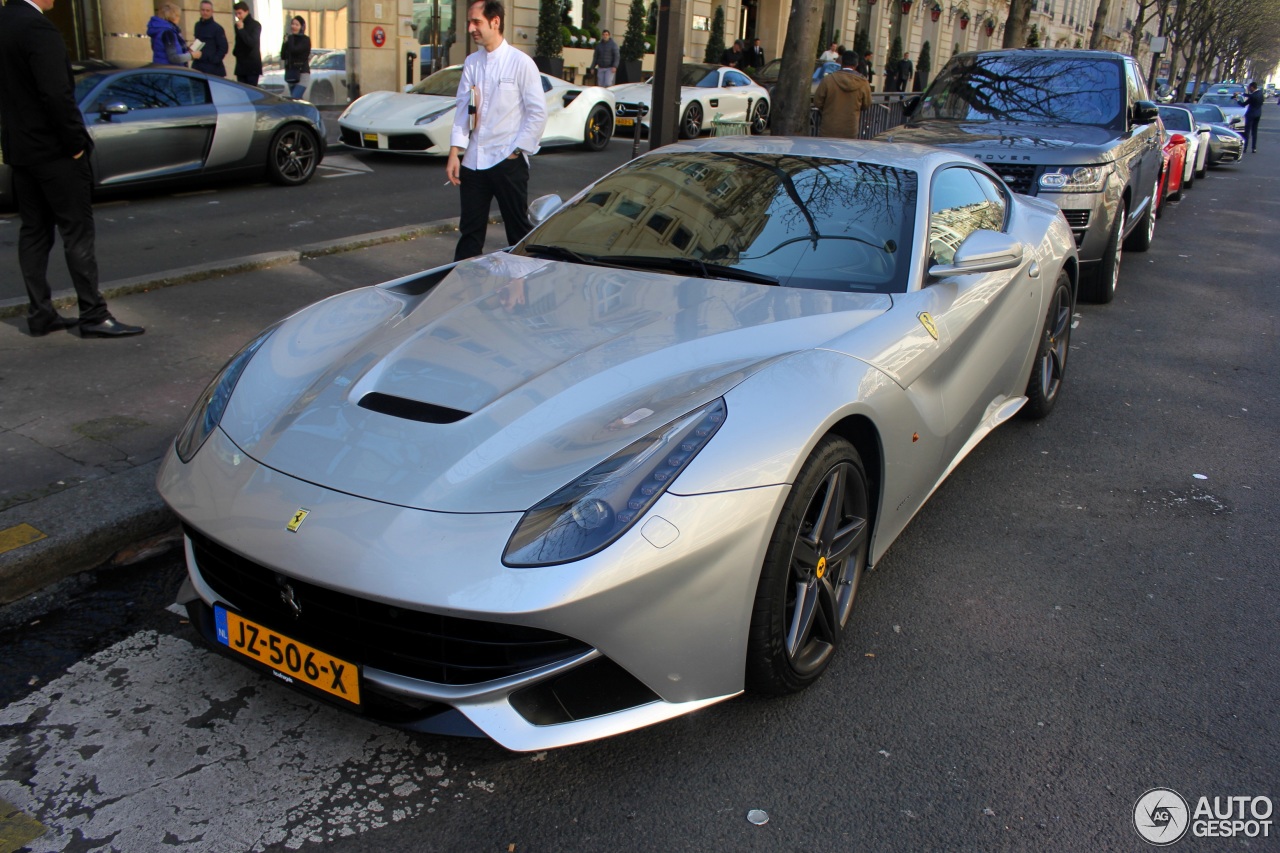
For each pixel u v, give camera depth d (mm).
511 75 6023
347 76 18281
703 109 16953
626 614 2086
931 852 2133
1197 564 3477
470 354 2701
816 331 2826
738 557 2213
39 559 3100
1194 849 2156
